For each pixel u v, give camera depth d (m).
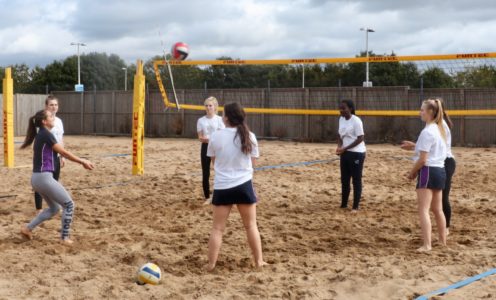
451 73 17.52
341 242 6.29
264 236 6.50
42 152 5.87
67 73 53.09
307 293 4.43
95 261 5.42
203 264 5.36
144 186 9.98
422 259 5.43
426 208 5.77
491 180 10.84
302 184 10.48
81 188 9.76
